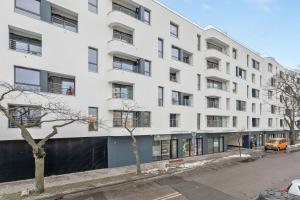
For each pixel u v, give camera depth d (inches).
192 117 1141.7
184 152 1096.2
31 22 650.2
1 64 595.5
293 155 1176.8
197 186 577.3
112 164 819.4
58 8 725.3
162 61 1004.6
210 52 1244.5
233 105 1397.6
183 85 1101.7
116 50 816.9
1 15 599.8
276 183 618.5
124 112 863.7
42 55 668.7
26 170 633.0
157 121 965.8
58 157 697.0
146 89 925.2
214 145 1278.3
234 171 766.5
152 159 954.7
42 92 658.2
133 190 540.1
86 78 765.3
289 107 1835.6
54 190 520.1
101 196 493.4
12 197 473.7
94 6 810.2
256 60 1680.6
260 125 1690.5
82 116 708.0
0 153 594.2
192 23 1176.2
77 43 748.0
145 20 957.2
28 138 488.1
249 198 492.1
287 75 1692.9
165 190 540.1
